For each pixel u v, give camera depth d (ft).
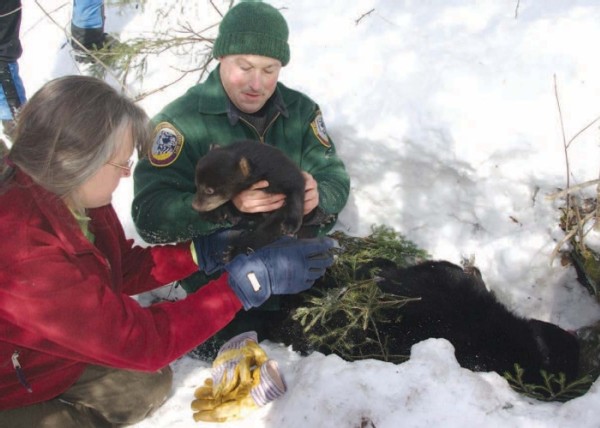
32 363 8.09
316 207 11.06
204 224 10.13
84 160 7.08
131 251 10.02
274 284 8.84
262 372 9.70
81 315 7.20
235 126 11.45
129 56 16.03
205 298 8.48
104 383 9.39
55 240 7.23
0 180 7.20
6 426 8.27
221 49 10.68
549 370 10.98
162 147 10.91
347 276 12.06
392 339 11.19
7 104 16.89
